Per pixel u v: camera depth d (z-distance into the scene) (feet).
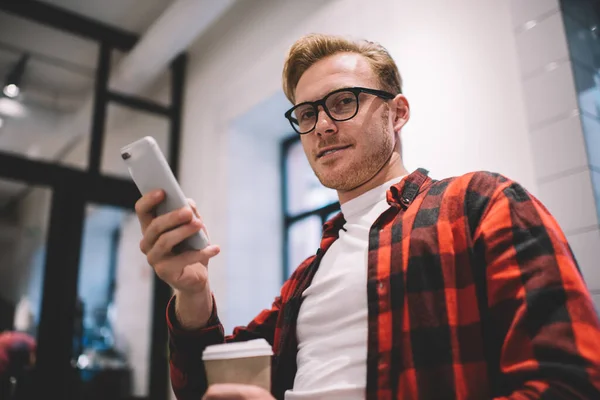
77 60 11.29
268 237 9.47
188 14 8.48
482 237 2.17
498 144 4.59
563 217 3.92
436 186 2.68
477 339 2.07
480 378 2.00
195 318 2.67
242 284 8.82
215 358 2.05
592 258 3.66
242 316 8.64
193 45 10.94
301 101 3.26
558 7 4.28
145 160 2.23
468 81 5.02
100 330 12.23
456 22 5.30
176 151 10.70
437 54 5.44
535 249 1.96
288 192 9.84
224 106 9.71
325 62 3.28
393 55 6.03
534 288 1.85
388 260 2.44
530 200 2.16
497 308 1.99
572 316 1.74
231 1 8.35
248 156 9.69
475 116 4.87
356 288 2.54
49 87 12.06
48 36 10.52
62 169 9.71
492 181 2.38
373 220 2.85
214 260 8.98
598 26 4.58
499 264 2.03
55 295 9.11
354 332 2.43
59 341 8.93
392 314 2.28
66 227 9.54
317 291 2.77
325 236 3.22
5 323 11.28
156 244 2.22
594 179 3.84
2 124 12.21
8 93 11.74
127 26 10.85
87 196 9.91
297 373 2.63
